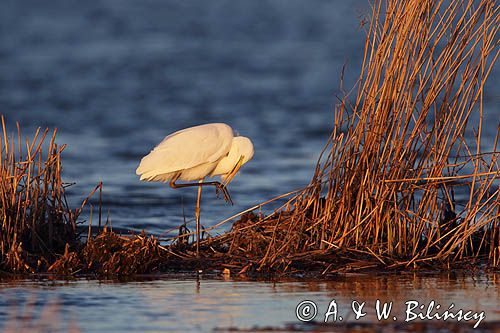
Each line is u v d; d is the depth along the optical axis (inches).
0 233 513.7
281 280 476.1
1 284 466.0
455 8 496.4
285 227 527.5
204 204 719.7
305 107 1302.9
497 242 523.8
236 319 391.9
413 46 498.0
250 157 567.2
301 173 855.7
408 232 524.4
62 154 962.7
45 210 543.2
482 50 500.1
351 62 1755.7
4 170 532.1
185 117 1249.4
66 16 2876.5
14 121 1199.6
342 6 2886.3
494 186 655.1
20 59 1935.3
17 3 3257.9
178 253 524.4
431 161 522.9
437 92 501.0
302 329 377.4
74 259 500.1
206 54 1966.0
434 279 475.5
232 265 503.8
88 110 1307.8
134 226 637.3
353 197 520.7
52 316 394.6
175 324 382.6
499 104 1111.0
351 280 474.0
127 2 3297.2
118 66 1808.6
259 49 2027.6
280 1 3120.1
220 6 3070.9
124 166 905.5
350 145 516.4
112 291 448.1
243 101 1375.5
